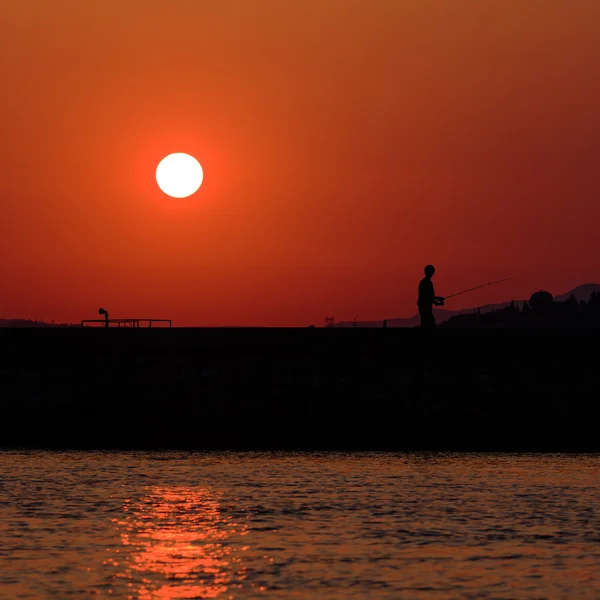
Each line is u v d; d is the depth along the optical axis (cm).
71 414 16650
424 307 16325
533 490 13038
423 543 10025
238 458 15775
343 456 15962
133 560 9300
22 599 8112
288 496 12581
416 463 15325
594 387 16475
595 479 13888
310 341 16525
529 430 16500
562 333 16450
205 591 8375
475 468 14838
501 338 16462
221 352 16612
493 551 9700
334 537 10294
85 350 16612
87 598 8162
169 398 16625
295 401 16562
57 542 9956
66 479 13738
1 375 16650
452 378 16512
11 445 16625
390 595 8281
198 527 10756
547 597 8250
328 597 8231
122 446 16638
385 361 16525
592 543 10044
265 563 9225
